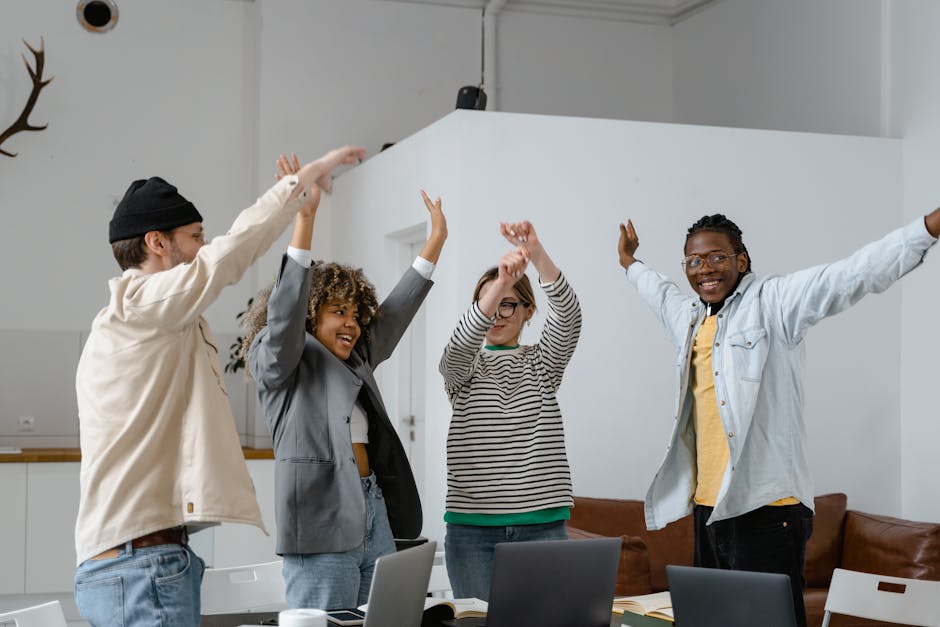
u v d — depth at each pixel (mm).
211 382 2520
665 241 5598
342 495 2902
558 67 8156
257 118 7426
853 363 5848
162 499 2441
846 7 6477
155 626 2381
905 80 6012
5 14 7141
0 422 7027
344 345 3064
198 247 2635
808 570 5297
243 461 2529
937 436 5719
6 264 7109
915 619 3402
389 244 6348
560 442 3494
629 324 5516
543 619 2355
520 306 3639
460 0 7832
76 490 6230
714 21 7895
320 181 2727
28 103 6953
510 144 5391
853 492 5809
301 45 7480
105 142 7324
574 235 5461
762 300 3379
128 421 2410
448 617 2566
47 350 7145
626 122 5578
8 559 6098
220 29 7590
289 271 2770
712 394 3443
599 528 5125
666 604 2941
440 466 5344
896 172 6000
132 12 7406
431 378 5512
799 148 5844
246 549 6426
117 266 7312
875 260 3113
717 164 5703
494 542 3420
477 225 5320
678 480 3580
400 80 7703
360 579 2963
